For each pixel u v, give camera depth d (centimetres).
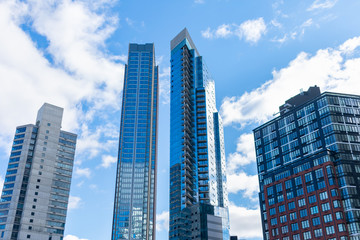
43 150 17050
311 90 17988
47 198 16238
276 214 14338
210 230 17088
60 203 16575
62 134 18100
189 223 17625
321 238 12344
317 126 14775
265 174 15700
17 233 15012
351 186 12562
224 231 17750
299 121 15688
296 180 14088
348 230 11856
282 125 16462
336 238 11906
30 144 17050
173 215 18412
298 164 14400
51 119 18012
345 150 13538
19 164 16450
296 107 16075
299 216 13412
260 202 15525
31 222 15350
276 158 16075
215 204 19400
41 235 15350
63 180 17138
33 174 16275
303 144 15088
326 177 13012
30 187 15975
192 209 17912
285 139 16038
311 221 12900
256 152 17262
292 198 13938
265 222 14925
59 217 16262
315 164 13725
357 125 14375
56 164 17212
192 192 19025
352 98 15075
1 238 14738
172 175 19750
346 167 13012
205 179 19712
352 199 12256
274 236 14088
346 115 14550
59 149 17650
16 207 15462
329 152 13525
